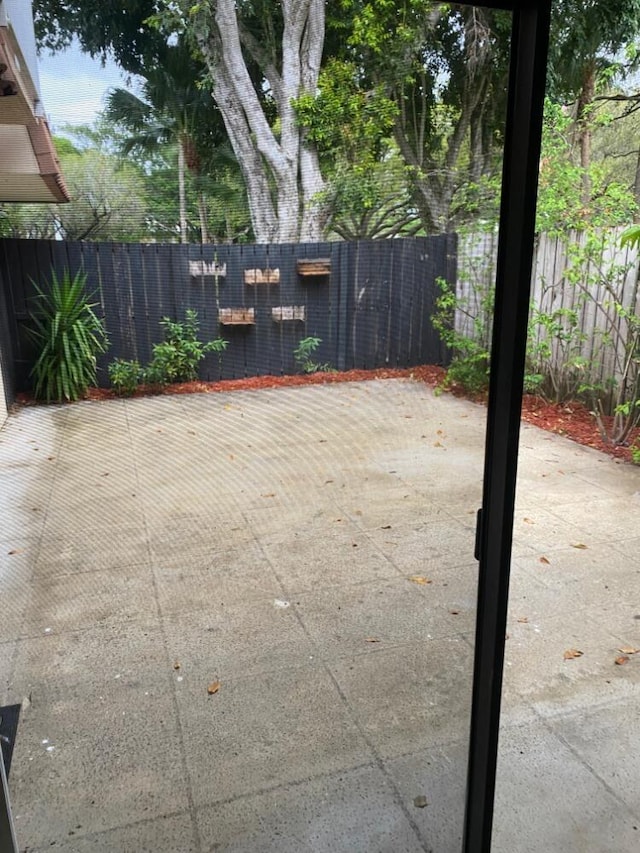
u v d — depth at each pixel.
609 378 4.09
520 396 0.99
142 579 1.57
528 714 1.69
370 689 1.44
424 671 1.40
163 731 1.41
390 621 1.49
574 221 4.16
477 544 1.10
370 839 1.23
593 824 1.36
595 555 2.60
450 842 1.24
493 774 1.17
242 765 1.35
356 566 1.57
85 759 1.34
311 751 1.38
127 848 1.20
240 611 1.63
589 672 1.87
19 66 0.90
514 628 2.10
